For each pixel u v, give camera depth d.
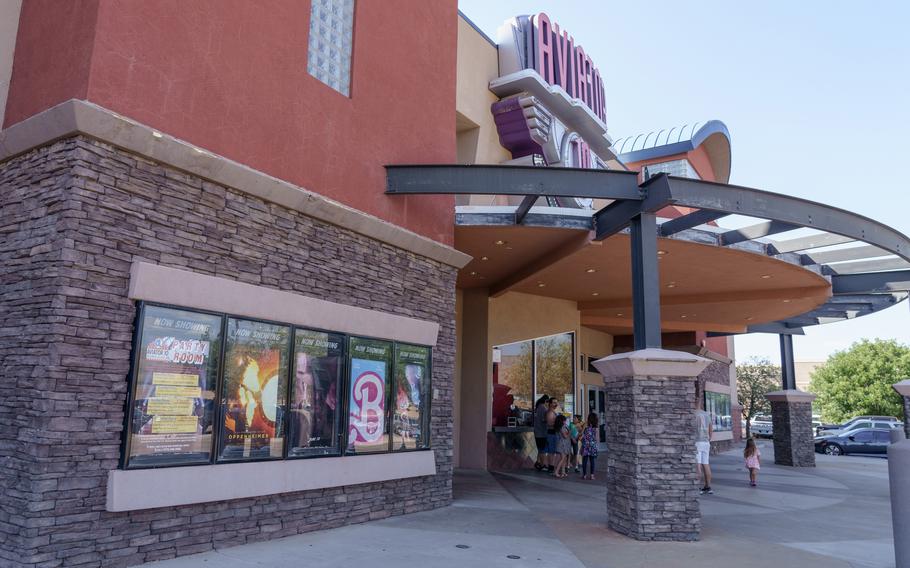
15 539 5.68
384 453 9.73
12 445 5.96
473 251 14.45
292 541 7.80
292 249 8.43
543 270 15.17
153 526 6.52
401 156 10.61
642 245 10.49
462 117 15.17
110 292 6.31
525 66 16.47
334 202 8.90
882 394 47.72
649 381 9.01
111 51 6.39
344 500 8.98
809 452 22.41
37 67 6.84
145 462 6.45
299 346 8.45
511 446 18.12
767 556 7.90
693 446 8.91
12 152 6.73
